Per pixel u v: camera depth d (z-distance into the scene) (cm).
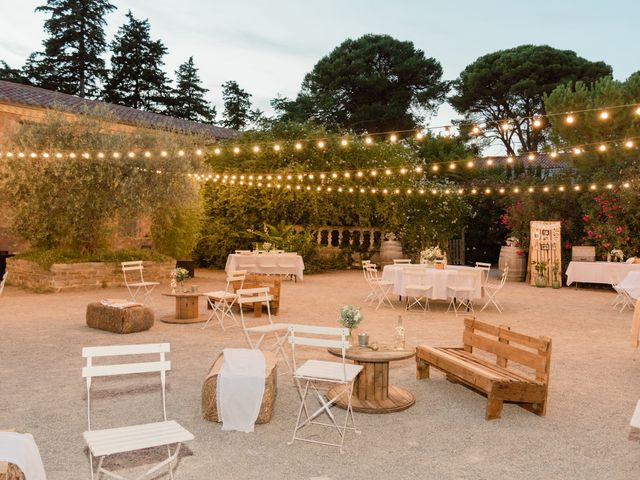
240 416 445
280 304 1174
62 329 855
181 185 1431
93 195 1312
